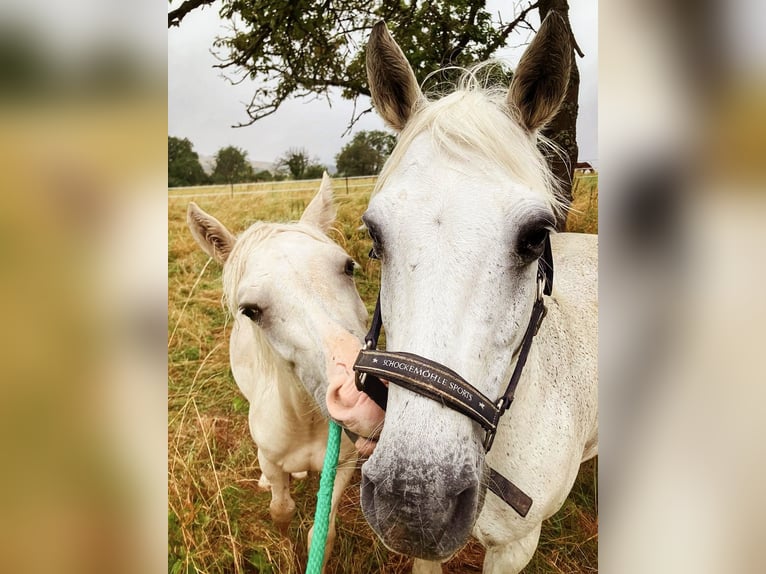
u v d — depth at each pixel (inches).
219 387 152.3
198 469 112.3
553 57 57.9
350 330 73.3
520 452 66.8
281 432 90.9
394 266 50.3
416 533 43.6
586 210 165.5
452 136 53.4
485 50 167.9
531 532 72.3
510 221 49.1
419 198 50.2
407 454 43.4
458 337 46.4
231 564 97.7
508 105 61.4
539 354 71.1
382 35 61.8
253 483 121.1
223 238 92.0
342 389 58.4
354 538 104.4
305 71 188.2
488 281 48.1
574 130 151.9
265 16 167.3
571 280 97.0
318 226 96.8
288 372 81.3
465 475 44.7
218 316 188.7
